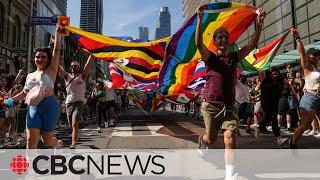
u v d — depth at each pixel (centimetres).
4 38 3516
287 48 2597
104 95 1374
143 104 1786
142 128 1364
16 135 893
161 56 862
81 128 1397
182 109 3684
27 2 4228
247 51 495
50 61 497
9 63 3612
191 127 1398
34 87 479
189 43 717
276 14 2858
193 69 815
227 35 482
